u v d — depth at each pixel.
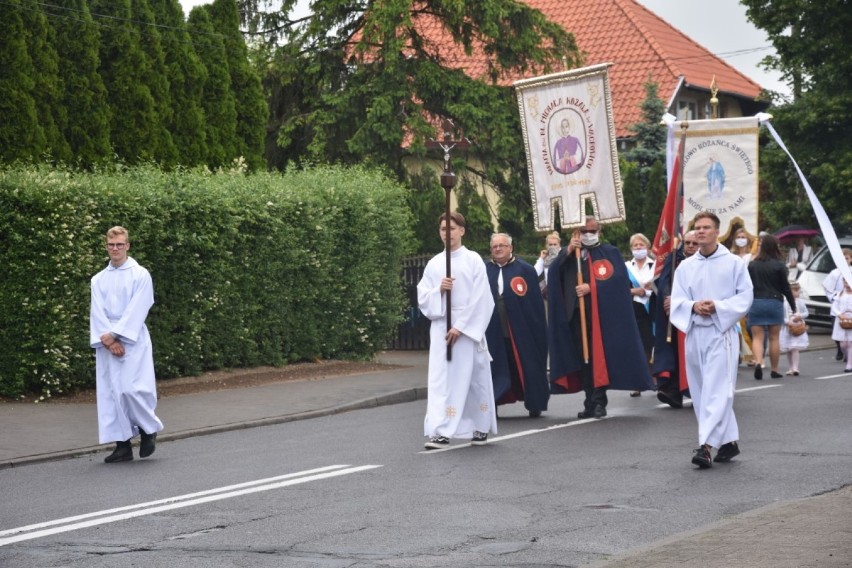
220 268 21.11
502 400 16.30
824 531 8.48
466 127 34.28
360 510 10.15
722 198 21.36
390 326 25.48
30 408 17.55
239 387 20.06
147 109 24.67
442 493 10.84
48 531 9.59
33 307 18.11
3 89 21.52
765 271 20.72
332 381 20.92
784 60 34.91
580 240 16.50
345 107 34.22
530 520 9.66
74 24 23.38
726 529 8.66
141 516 10.09
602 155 16.55
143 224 19.45
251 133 28.22
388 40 33.78
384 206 25.33
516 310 16.17
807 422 14.91
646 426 15.10
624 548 8.69
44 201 18.16
